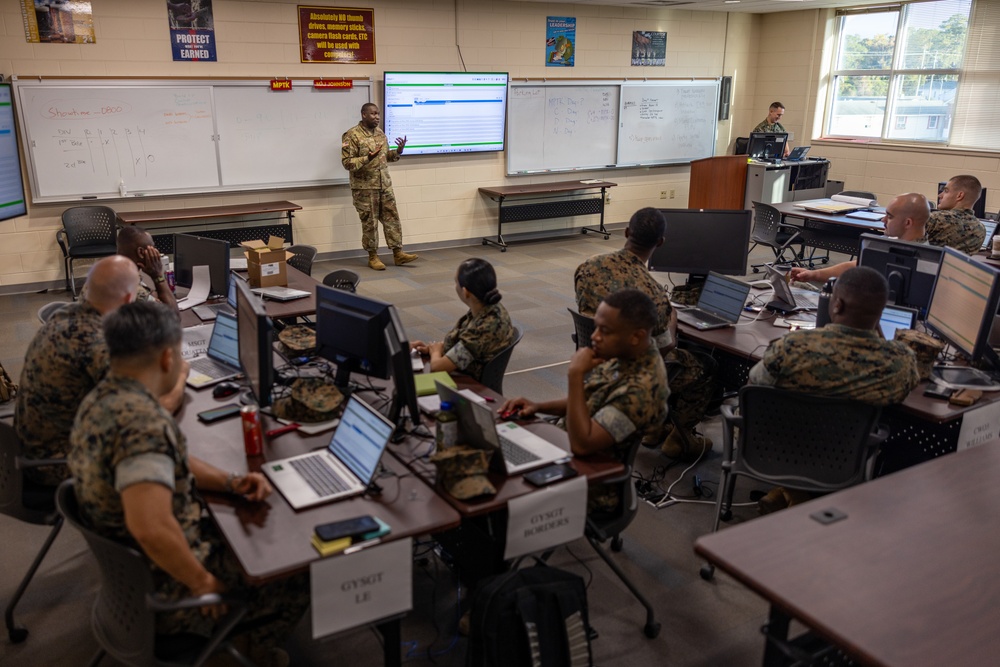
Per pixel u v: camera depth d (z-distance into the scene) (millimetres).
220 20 6496
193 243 3900
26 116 5941
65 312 2400
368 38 7176
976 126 7887
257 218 7098
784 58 9562
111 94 6191
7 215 5840
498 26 7844
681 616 2471
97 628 1831
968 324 2680
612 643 2334
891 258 3363
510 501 1908
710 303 3578
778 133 8289
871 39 8750
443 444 2080
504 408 2449
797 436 2471
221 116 6668
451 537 2463
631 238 3180
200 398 2574
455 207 8164
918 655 1294
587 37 8453
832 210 6316
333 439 2166
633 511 2342
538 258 7793
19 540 2887
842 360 2375
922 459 2762
